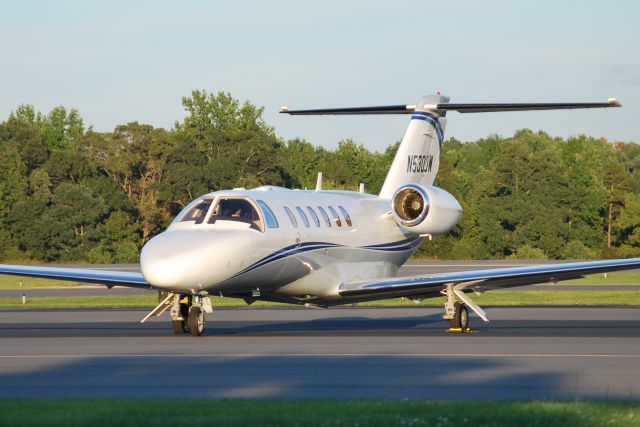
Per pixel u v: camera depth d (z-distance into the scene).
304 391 36.16
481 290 65.38
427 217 70.12
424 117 79.62
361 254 71.31
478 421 28.56
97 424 27.94
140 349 50.91
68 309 95.31
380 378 39.41
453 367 42.84
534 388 36.84
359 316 82.75
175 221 61.16
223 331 65.56
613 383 38.16
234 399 32.81
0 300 110.31
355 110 76.31
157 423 28.06
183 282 56.12
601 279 152.75
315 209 68.00
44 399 32.88
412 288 64.31
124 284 63.25
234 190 63.50
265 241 60.91
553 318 78.75
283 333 63.22
